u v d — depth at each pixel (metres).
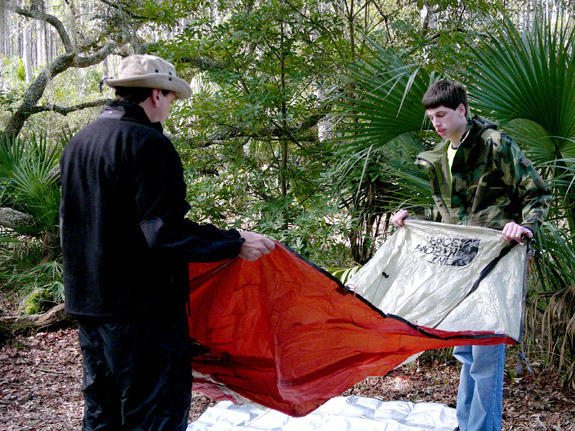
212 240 2.06
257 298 2.43
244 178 5.66
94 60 8.03
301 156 5.80
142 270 1.99
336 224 4.90
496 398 2.81
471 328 2.73
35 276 6.47
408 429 3.21
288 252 2.29
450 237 2.93
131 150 1.94
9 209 6.97
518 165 2.71
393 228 5.07
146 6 5.88
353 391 3.99
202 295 2.46
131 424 2.01
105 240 1.97
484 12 5.31
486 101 3.70
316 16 5.54
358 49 5.68
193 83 7.36
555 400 3.68
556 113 3.52
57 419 3.66
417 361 4.35
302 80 5.54
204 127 5.65
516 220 2.85
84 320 2.04
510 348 4.45
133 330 1.97
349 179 4.95
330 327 2.48
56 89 11.70
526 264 2.73
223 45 5.54
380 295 3.05
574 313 3.67
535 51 3.61
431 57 5.14
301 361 2.47
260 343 2.44
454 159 2.84
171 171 1.97
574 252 3.79
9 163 7.04
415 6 6.35
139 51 7.01
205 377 2.52
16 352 4.93
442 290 2.89
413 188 4.18
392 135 4.21
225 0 5.95
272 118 5.43
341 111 4.97
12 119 8.29
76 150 2.04
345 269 4.54
